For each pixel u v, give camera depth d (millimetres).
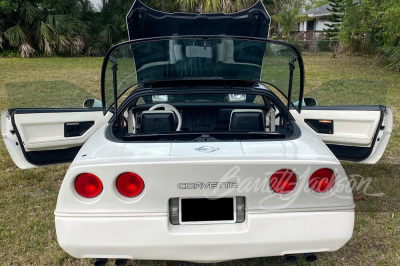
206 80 3168
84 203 2070
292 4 24422
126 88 3277
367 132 3199
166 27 4273
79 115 3426
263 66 3326
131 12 4047
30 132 3252
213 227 2102
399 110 7641
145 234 2059
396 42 14031
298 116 3477
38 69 15000
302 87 3029
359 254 2842
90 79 12367
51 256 2846
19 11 18844
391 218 3350
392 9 10750
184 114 3689
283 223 2096
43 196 3904
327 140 3418
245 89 3018
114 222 2057
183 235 2064
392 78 12453
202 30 4371
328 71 14438
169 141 2393
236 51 3141
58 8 19625
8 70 14539
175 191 2047
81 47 20219
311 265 2727
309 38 26906
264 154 2148
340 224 2129
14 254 2893
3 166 4688
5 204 3719
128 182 2059
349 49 19859
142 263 2789
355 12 14156
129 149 2268
